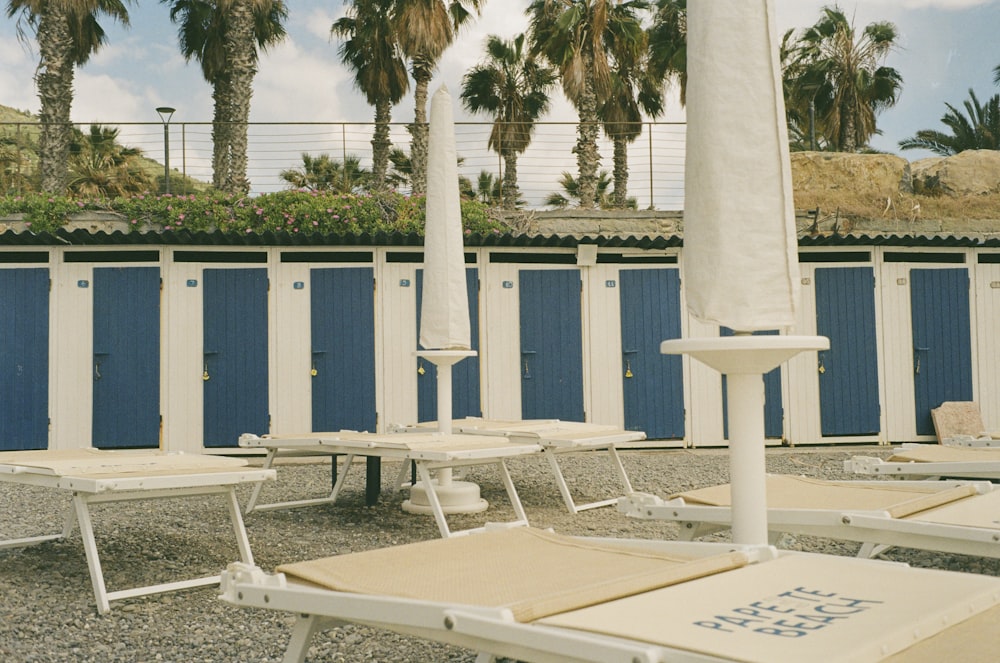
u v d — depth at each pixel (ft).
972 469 14.73
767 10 8.36
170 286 31.12
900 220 46.21
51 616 12.22
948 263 34.24
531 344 32.83
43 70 53.57
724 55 8.36
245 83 56.70
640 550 7.71
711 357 8.16
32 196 43.32
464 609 5.74
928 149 97.30
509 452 17.33
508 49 81.35
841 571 6.76
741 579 6.57
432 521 19.40
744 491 8.19
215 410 31.17
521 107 81.66
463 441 18.21
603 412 33.14
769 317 8.23
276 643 11.00
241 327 31.40
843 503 11.05
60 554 16.25
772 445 33.42
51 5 53.62
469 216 44.42
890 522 9.78
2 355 30.48
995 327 34.24
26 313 30.66
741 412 8.25
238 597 7.18
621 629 5.28
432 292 20.34
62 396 30.63
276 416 31.35
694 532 11.22
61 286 30.81
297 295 31.65
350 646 10.91
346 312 31.81
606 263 33.45
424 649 10.78
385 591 6.51
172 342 31.07
